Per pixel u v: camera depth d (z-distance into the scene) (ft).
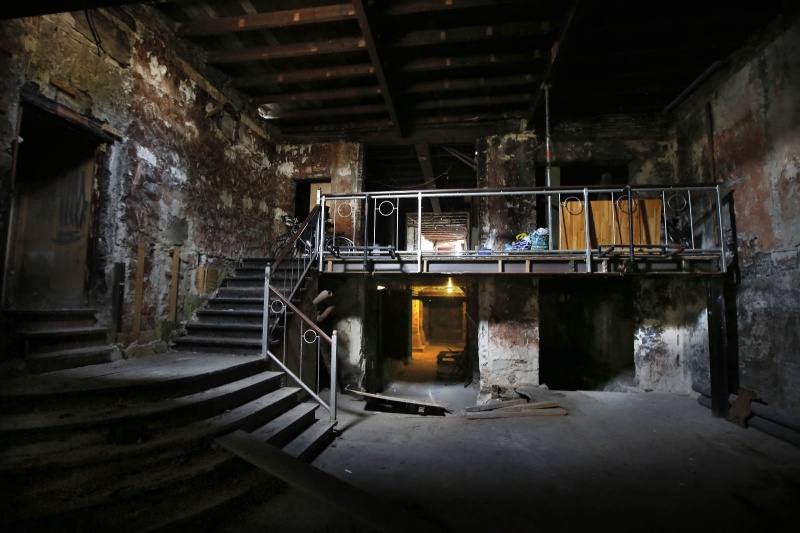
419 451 11.72
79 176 13.07
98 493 7.20
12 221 12.89
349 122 23.76
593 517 8.36
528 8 14.69
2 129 10.15
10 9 6.91
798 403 12.71
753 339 14.64
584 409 16.14
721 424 14.33
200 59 17.72
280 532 7.45
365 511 7.76
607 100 20.30
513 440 12.69
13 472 6.97
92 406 8.98
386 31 16.03
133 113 14.23
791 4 13.07
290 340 15.65
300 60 18.37
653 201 16.75
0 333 9.98
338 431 13.10
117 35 13.61
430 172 29.89
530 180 22.11
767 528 8.02
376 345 27.12
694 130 18.99
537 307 21.11
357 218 23.94
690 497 9.20
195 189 17.35
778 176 13.62
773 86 13.89
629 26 14.87
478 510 8.54
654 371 19.81
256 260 20.22
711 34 15.26
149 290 14.69
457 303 63.41
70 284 12.83
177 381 10.12
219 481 8.50
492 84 18.92
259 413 10.84
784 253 13.34
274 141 24.50
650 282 20.18
